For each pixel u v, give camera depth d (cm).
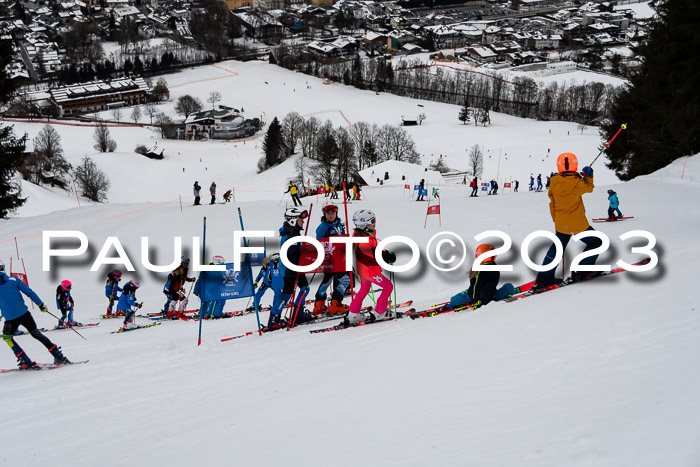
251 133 14750
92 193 9362
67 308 1503
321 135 10688
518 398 435
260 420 523
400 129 11812
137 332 1356
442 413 441
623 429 328
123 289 1577
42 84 19275
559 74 18850
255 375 721
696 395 349
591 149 11031
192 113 15338
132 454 511
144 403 692
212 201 3788
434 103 16438
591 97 15038
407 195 4369
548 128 13388
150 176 11388
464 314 831
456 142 12275
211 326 1333
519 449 342
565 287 854
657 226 1719
